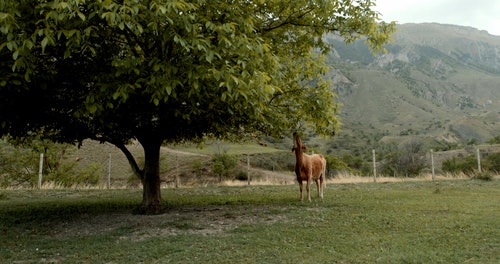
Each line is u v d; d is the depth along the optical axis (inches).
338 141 3636.8
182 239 271.9
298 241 261.1
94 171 989.2
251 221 339.0
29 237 292.5
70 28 227.8
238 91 235.1
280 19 378.6
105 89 250.2
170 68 248.1
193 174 1328.7
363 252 230.4
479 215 338.3
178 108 315.6
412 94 7751.0
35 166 928.3
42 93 308.5
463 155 1604.3
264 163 1614.2
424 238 259.9
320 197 497.7
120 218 362.0
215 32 273.6
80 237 289.4
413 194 520.7
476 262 205.6
